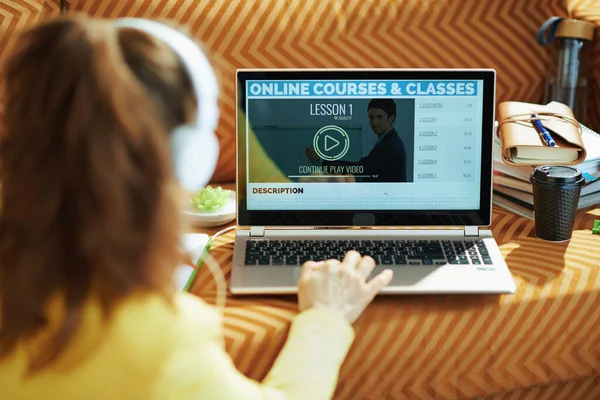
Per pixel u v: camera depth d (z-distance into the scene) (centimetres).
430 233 127
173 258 65
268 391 81
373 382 109
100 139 58
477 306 110
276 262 117
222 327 103
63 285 63
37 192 60
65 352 64
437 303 110
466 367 112
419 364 109
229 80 148
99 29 62
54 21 63
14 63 63
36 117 60
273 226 127
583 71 164
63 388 66
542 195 125
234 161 154
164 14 145
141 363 65
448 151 126
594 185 140
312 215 127
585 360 117
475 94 125
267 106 125
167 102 63
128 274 61
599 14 165
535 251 124
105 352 65
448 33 156
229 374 74
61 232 61
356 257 107
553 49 163
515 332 112
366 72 125
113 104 58
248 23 147
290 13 149
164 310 67
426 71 125
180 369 68
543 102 166
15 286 62
